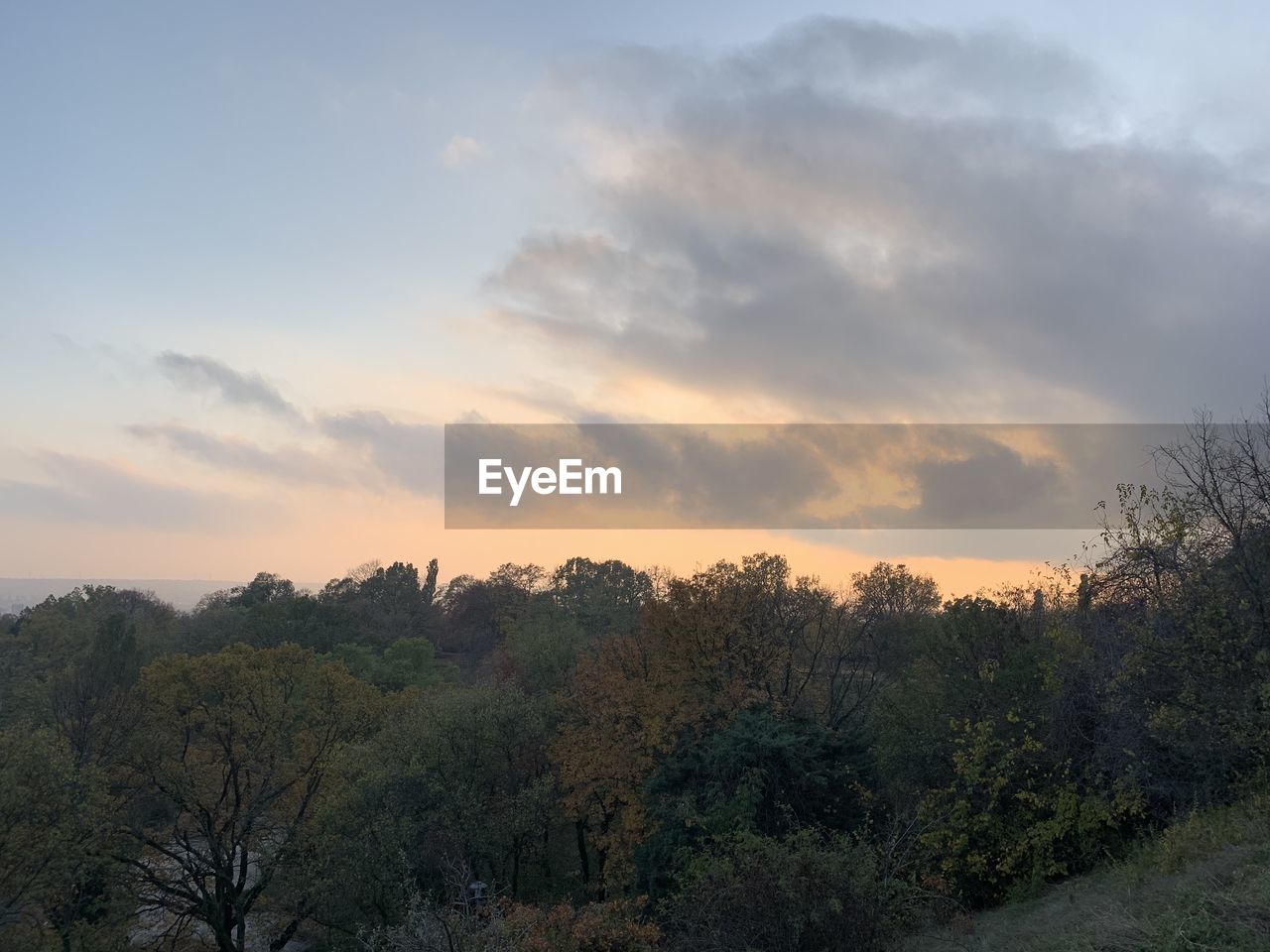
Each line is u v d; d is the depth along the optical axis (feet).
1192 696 44.57
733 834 60.44
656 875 71.61
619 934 46.73
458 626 333.21
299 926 113.29
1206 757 45.73
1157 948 26.43
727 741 73.51
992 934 41.93
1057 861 54.90
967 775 57.62
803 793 70.49
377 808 94.79
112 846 91.86
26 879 75.25
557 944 45.75
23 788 75.31
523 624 180.45
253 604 303.48
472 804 97.35
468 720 107.55
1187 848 37.58
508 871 116.26
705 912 40.93
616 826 106.01
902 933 44.60
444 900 82.84
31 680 120.67
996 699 63.67
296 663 113.39
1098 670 54.44
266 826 107.65
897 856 50.62
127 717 104.32
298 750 111.34
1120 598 53.52
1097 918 32.37
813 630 122.42
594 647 151.84
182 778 101.60
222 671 104.83
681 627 99.66
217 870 98.37
